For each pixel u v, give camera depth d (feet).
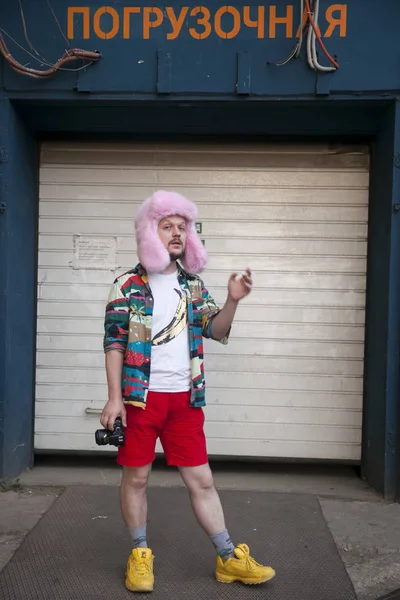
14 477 15.19
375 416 14.90
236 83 14.15
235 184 16.06
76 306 16.24
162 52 14.17
